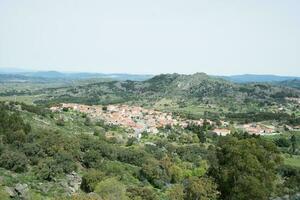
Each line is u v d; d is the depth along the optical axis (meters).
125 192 91.69
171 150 160.38
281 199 86.44
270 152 69.88
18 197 82.00
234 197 58.88
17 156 98.81
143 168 119.31
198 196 64.12
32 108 190.75
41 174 96.38
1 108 162.12
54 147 111.25
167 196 101.00
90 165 115.19
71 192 92.62
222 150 64.69
